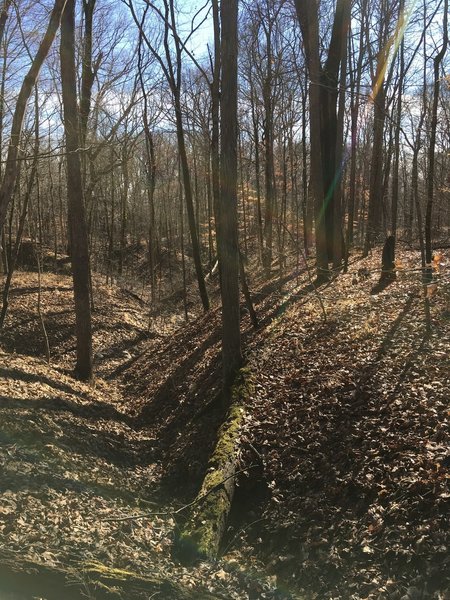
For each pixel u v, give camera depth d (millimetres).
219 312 15773
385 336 8570
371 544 4699
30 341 15852
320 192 14500
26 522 5016
